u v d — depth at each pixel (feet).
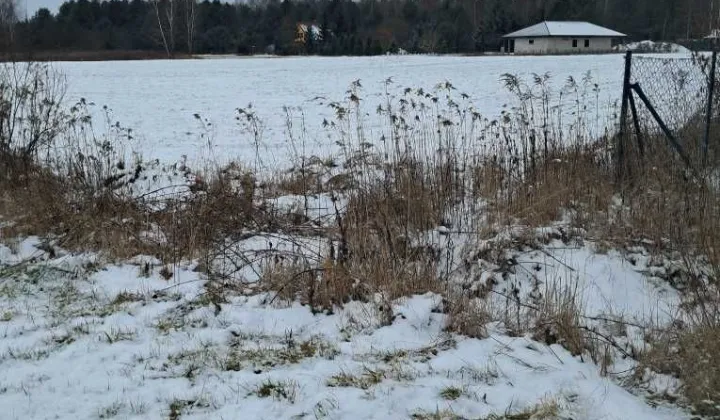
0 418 13.12
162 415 13.35
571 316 17.19
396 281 19.24
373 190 24.89
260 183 30.81
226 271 21.45
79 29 247.70
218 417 13.23
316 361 15.76
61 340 16.72
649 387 14.92
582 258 22.21
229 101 79.71
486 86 86.74
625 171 26.73
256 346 16.48
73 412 13.43
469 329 17.13
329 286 18.93
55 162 30.01
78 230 24.20
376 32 264.72
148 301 19.29
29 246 23.86
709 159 27.09
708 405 13.73
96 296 19.74
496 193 25.30
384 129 53.57
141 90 91.56
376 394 14.02
